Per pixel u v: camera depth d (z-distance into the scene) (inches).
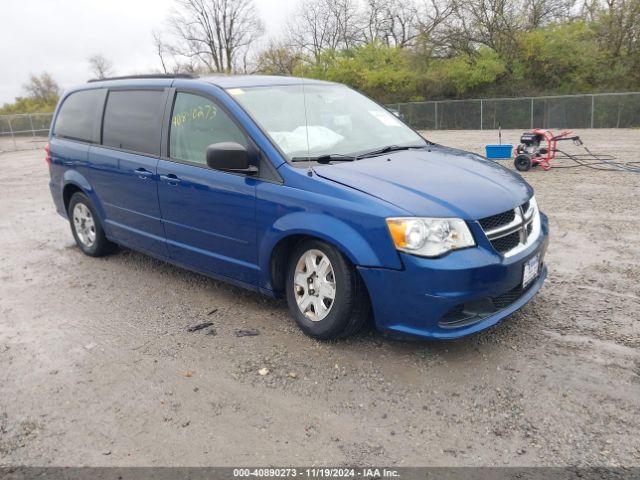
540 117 1142.3
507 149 502.3
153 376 141.0
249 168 156.9
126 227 211.2
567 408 119.5
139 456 111.7
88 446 115.6
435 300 128.3
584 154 546.0
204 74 196.9
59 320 179.0
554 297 176.6
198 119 176.4
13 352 158.4
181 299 189.9
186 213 178.7
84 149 224.5
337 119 181.3
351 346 149.5
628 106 1044.5
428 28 1460.4
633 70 1227.9
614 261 209.9
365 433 115.1
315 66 1616.6
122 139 206.5
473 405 122.3
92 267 230.8
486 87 1352.1
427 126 1282.0
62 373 145.3
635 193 334.6
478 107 1211.2
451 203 133.6
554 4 1390.3
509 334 152.4
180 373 141.8
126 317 177.9
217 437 116.1
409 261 128.6
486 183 148.3
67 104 246.7
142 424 121.8
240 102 167.0
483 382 130.4
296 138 161.8
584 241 238.5
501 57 1346.0
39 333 170.1
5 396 135.9
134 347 157.1
